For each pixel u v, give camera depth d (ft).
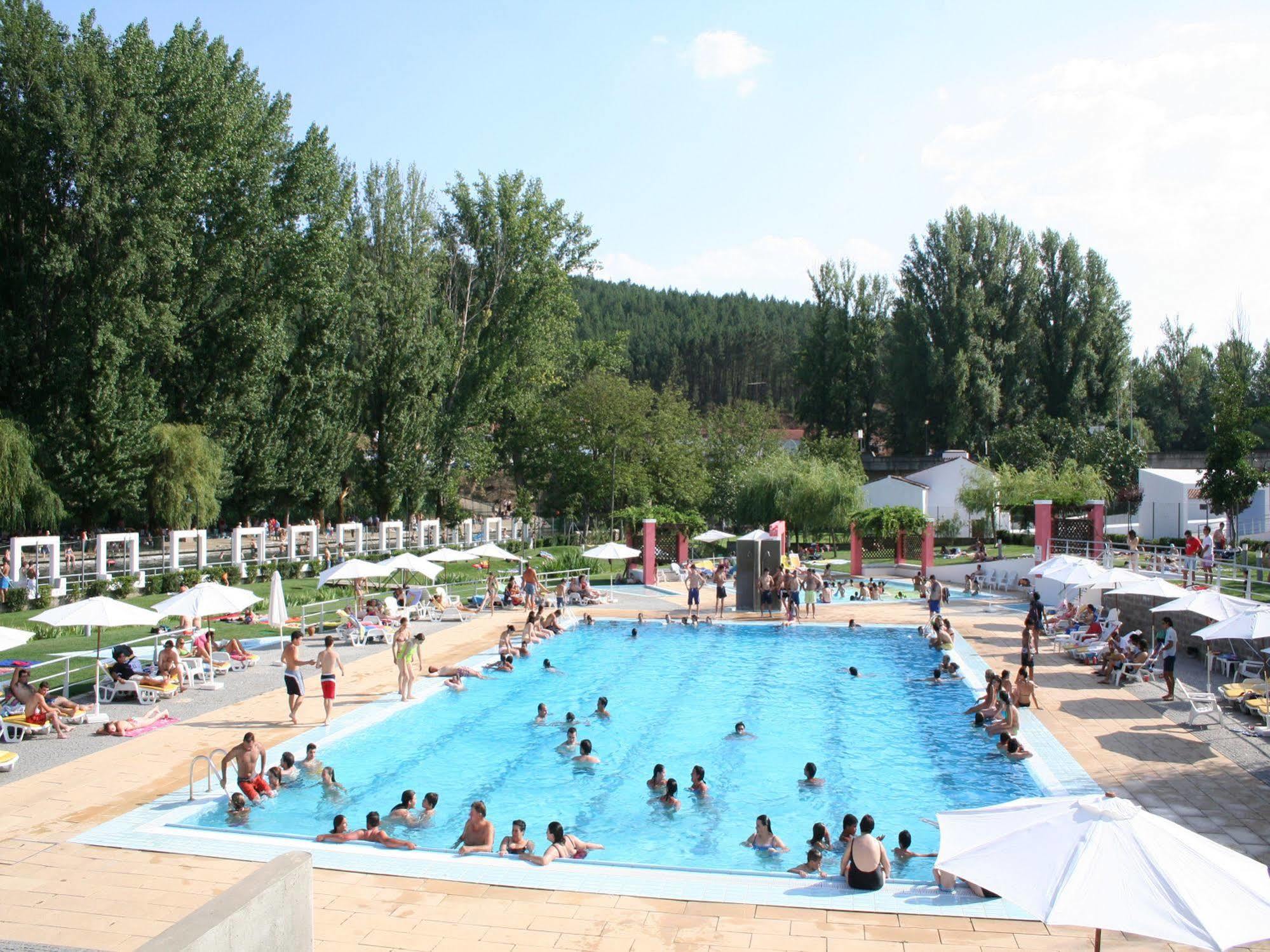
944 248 238.48
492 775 52.11
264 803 46.03
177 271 130.72
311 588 126.31
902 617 105.70
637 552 123.03
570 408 209.05
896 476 206.39
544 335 207.31
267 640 88.33
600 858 40.55
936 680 75.15
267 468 148.36
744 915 32.27
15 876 35.22
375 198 171.12
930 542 146.82
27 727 54.65
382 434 171.63
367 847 39.04
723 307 593.01
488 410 198.29
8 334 117.50
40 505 115.44
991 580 131.64
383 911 32.55
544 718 62.69
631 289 626.23
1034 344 238.48
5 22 115.03
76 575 112.47
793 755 56.03
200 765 50.19
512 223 196.03
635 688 73.61
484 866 36.83
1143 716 60.59
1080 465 212.84
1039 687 69.77
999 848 24.67
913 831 43.98
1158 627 83.61
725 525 229.86
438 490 184.65
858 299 278.05
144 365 125.29
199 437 132.26
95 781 47.11
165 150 127.54
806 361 284.61
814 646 91.25
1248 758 51.19
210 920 19.89
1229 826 41.01
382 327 169.78
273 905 21.91
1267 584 89.25
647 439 211.41
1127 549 127.24
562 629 99.55
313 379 151.64
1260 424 231.30
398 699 67.00
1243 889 22.26
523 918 32.07
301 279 144.15
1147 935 20.95
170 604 67.87
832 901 33.47
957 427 233.96
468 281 200.54
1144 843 23.49
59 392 119.14
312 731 58.13
